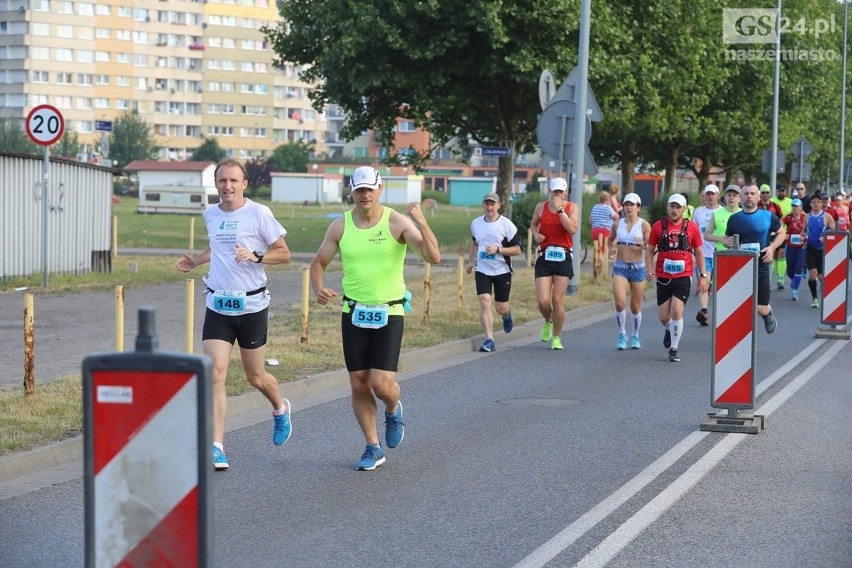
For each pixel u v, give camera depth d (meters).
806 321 21.98
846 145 79.25
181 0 156.50
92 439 4.53
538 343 18.23
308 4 39.88
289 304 21.97
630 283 17.59
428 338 17.14
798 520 7.77
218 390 9.43
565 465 9.53
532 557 6.89
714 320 11.16
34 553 7.03
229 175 9.48
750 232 17.84
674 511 8.02
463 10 35.50
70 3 147.38
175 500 4.52
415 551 7.04
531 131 40.88
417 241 9.01
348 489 8.70
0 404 10.91
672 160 56.28
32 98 145.38
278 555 6.96
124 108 152.75
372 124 40.72
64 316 19.56
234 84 162.62
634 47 39.41
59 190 27.17
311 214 86.88
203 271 29.55
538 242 17.39
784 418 11.76
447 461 9.70
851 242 33.09
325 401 12.67
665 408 12.34
